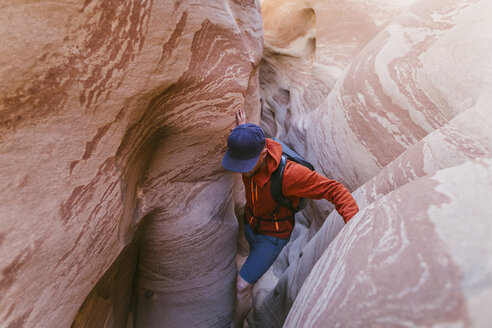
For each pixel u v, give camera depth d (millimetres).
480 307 439
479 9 1431
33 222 775
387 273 594
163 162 1509
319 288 812
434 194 672
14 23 667
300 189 1402
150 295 1882
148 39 988
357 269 676
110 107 938
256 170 1452
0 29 649
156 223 1630
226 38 1396
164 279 1826
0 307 724
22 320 783
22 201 749
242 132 1341
